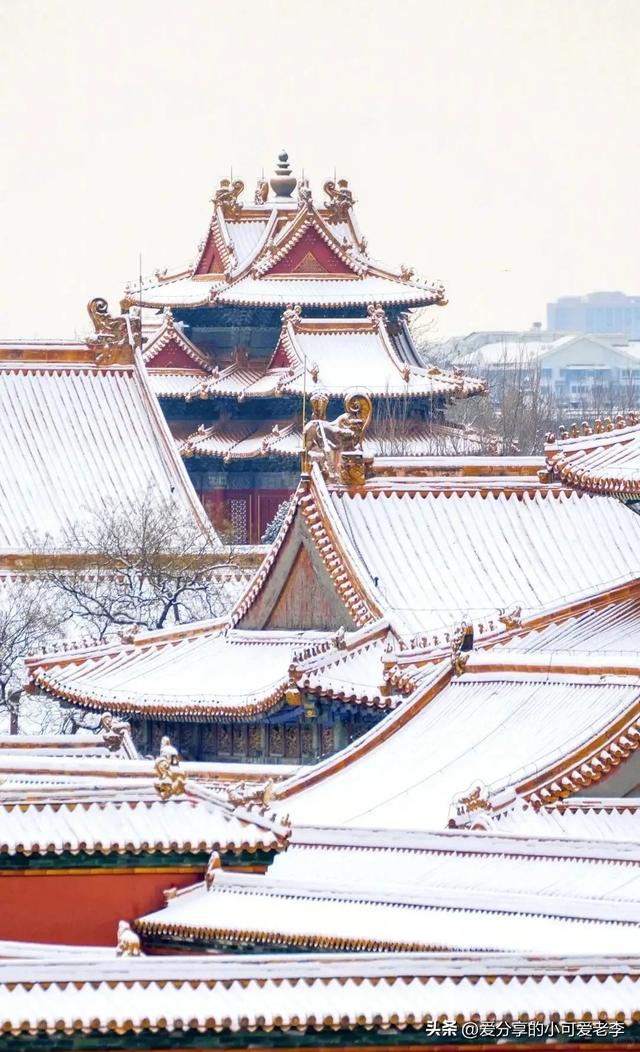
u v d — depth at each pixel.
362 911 142.88
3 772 164.62
